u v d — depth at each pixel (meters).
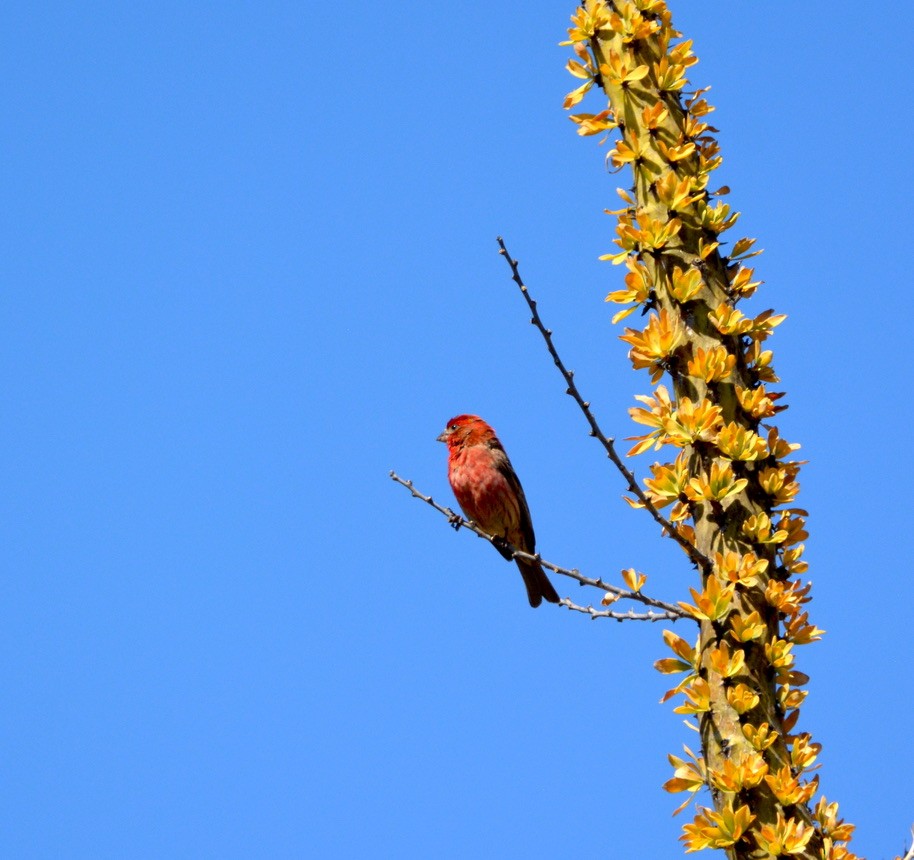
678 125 10.41
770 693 8.94
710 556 9.41
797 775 8.72
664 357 9.79
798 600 9.34
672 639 9.14
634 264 10.09
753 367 9.89
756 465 9.52
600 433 9.58
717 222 10.10
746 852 8.39
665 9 10.80
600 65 10.77
